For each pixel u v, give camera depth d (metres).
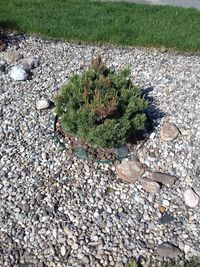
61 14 1.89
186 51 1.73
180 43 1.75
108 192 1.06
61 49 1.63
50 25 1.78
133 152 1.17
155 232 0.99
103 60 1.58
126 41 1.74
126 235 0.97
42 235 0.96
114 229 0.98
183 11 2.07
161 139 1.22
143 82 1.45
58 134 1.20
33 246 0.94
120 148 1.17
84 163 1.13
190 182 1.11
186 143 1.22
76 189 1.06
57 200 1.03
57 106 1.17
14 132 1.20
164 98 1.37
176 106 1.34
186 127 1.27
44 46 1.64
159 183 1.10
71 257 0.92
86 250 0.94
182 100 1.37
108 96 1.11
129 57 1.62
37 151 1.15
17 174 1.09
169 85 1.44
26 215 0.99
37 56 1.55
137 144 1.20
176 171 1.14
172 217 1.02
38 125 1.23
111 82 1.20
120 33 1.78
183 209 1.04
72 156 1.14
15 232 0.96
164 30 1.84
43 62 1.52
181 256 0.94
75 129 1.15
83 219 1.00
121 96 1.17
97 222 0.99
